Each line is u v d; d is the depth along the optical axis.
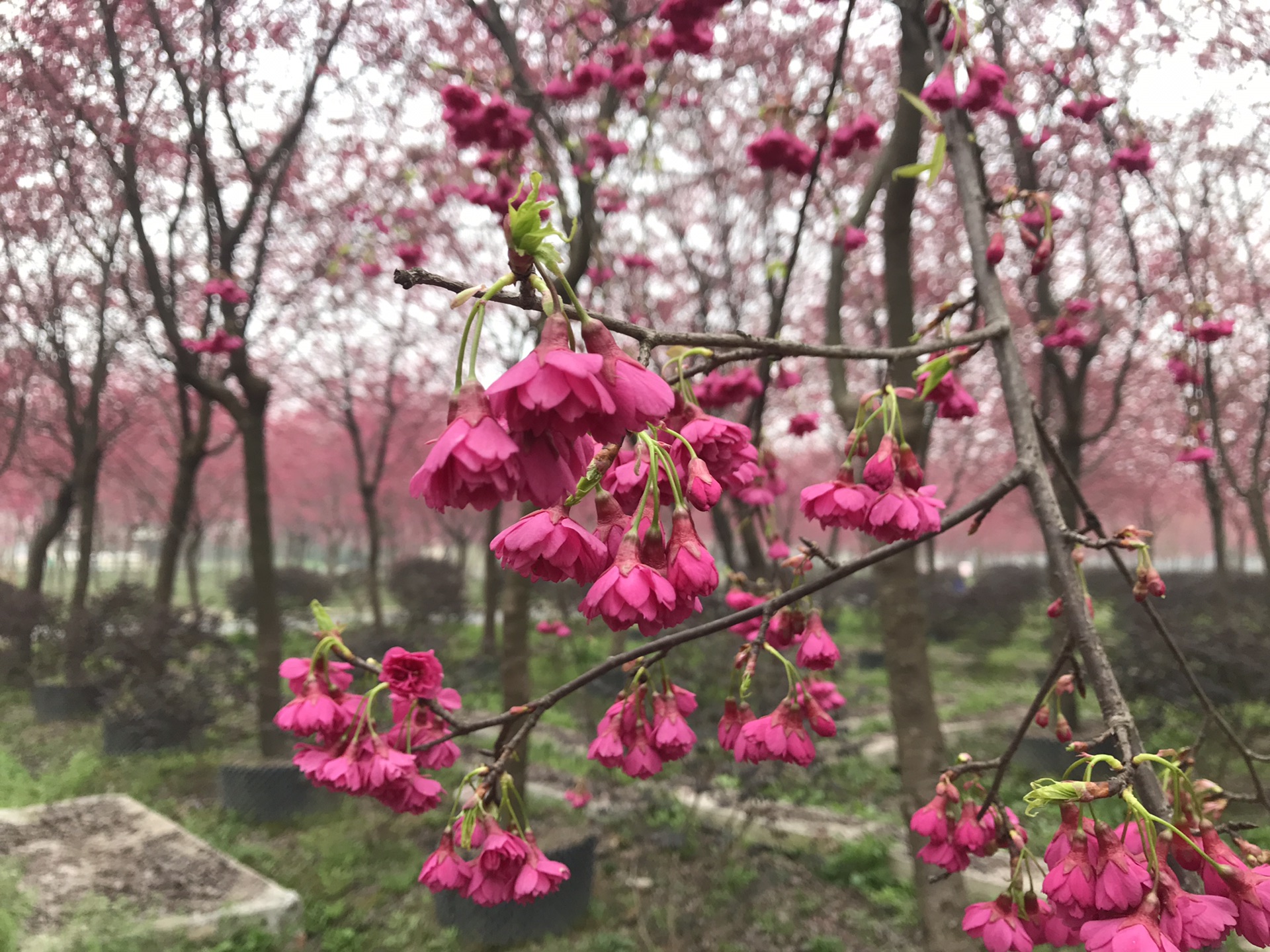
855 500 1.32
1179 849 0.98
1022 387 1.46
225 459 20.06
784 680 5.05
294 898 4.43
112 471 17.12
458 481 0.74
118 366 12.26
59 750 8.28
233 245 7.32
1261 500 7.96
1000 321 1.47
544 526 0.84
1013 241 7.24
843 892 4.99
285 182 8.76
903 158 2.88
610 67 4.54
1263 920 0.90
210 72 7.06
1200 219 7.68
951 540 36.50
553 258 0.77
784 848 5.46
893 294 2.91
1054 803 0.96
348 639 12.77
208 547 48.72
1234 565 25.52
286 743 6.90
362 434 20.44
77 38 6.95
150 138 7.77
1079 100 3.38
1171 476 17.92
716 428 1.06
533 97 4.30
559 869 1.40
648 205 9.25
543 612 15.29
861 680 11.33
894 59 7.44
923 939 2.55
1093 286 8.14
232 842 5.75
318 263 9.86
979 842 1.41
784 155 3.03
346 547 38.78
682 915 4.50
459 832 1.45
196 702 8.34
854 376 11.57
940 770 2.63
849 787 6.51
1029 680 11.59
